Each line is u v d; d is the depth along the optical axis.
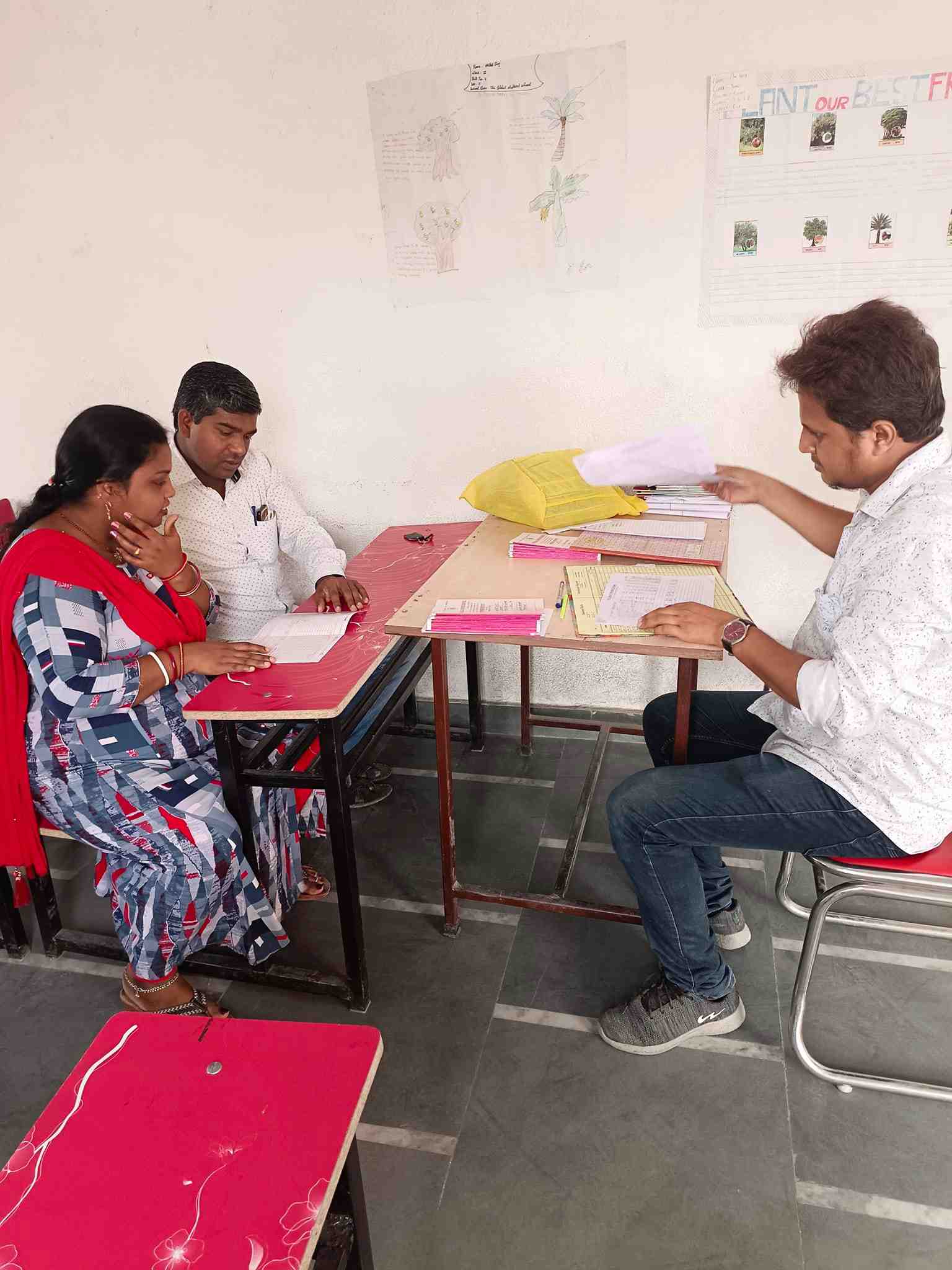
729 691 1.90
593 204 2.26
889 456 1.29
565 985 1.79
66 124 2.49
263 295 2.56
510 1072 1.59
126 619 1.60
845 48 2.00
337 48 2.27
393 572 2.14
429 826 2.32
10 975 1.90
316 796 2.11
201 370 1.93
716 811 1.44
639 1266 1.27
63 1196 0.82
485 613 1.68
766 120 2.09
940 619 1.18
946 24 1.94
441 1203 1.37
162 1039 0.98
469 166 2.29
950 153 2.03
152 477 1.59
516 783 2.49
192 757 1.74
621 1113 1.50
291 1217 0.79
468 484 2.50
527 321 2.42
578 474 2.28
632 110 2.15
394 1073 1.60
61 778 1.63
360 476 2.72
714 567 1.83
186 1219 0.79
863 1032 1.64
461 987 1.80
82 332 2.73
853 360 1.22
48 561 1.51
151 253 2.59
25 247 2.65
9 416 2.88
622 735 2.70
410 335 2.51
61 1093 0.92
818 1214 1.33
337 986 1.77
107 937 1.96
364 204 2.40
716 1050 1.62
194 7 2.30
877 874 1.39
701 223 2.21
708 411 2.39
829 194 2.12
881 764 1.33
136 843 1.63
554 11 2.12
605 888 2.06
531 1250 1.29
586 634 1.53
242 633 2.17
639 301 2.32
